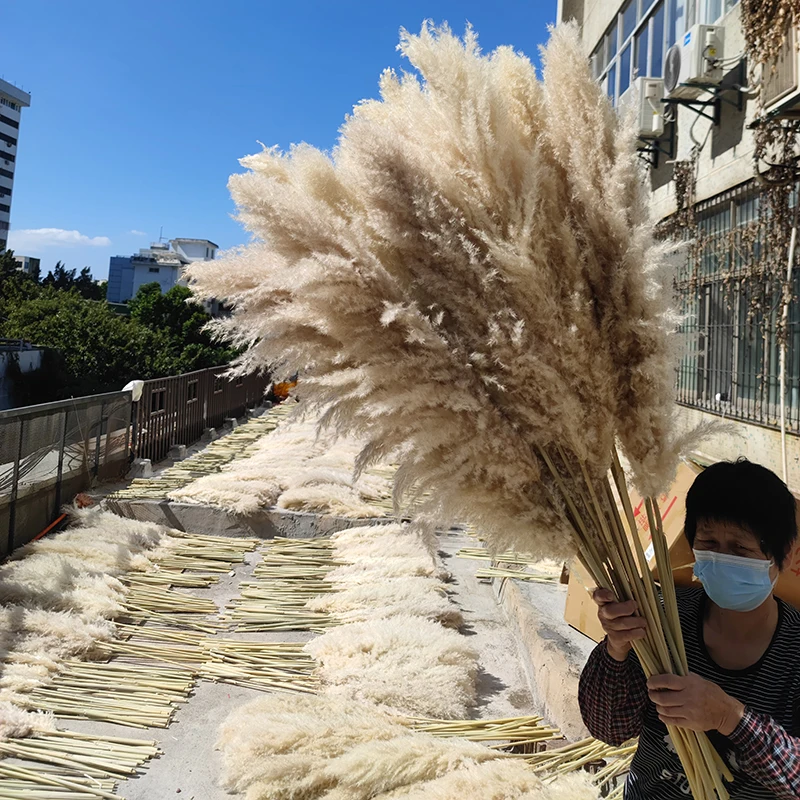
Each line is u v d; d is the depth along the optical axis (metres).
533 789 2.28
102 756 2.79
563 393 1.12
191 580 5.06
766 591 1.21
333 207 1.22
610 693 1.37
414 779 2.38
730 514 1.23
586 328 1.13
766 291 5.30
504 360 1.12
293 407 1.34
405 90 1.24
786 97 4.54
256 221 1.18
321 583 4.93
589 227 1.16
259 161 1.31
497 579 4.96
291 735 2.63
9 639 3.61
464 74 1.14
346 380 1.18
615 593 1.27
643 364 1.14
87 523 5.96
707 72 5.61
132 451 8.34
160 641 4.00
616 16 9.12
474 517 1.24
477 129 1.12
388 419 1.19
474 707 3.28
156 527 6.04
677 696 1.17
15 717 2.97
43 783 2.62
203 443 11.12
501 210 1.14
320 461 8.28
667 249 1.13
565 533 1.22
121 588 4.63
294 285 1.11
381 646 3.54
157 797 2.57
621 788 2.32
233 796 2.57
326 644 3.71
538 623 3.76
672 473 1.21
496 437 1.14
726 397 5.98
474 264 1.10
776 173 4.99
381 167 1.10
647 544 2.81
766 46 4.74
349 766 2.38
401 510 1.34
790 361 5.02
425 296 1.17
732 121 5.83
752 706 1.23
